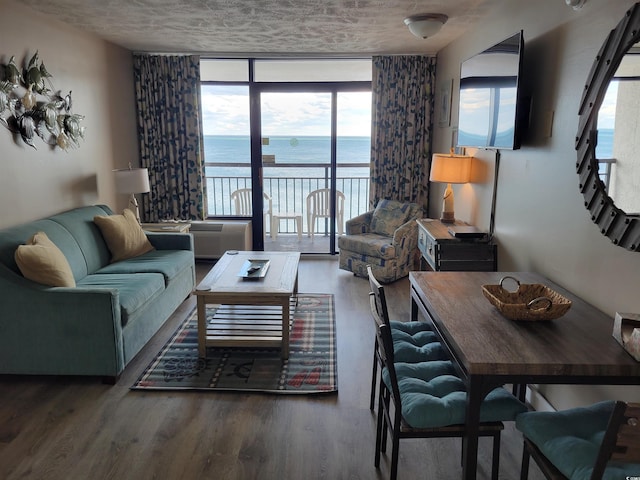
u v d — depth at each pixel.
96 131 4.68
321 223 7.08
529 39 2.92
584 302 2.26
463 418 1.86
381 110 5.60
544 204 2.70
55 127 3.93
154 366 3.21
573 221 2.39
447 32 4.39
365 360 3.34
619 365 1.63
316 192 6.70
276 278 3.52
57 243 3.48
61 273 2.97
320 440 2.45
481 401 1.69
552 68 2.62
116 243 4.09
